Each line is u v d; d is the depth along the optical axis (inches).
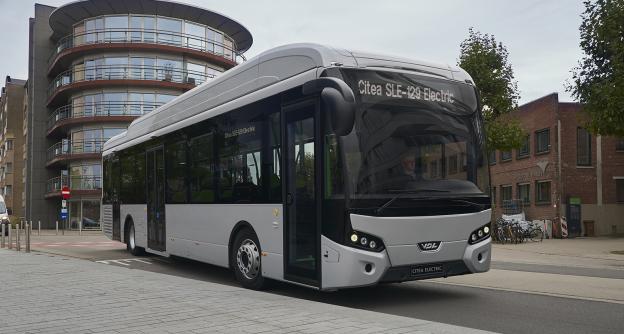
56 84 1908.2
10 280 375.2
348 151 279.7
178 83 1779.0
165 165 499.5
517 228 924.0
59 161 1829.5
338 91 265.3
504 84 917.8
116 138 685.3
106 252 708.0
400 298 329.1
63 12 1753.2
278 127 329.1
